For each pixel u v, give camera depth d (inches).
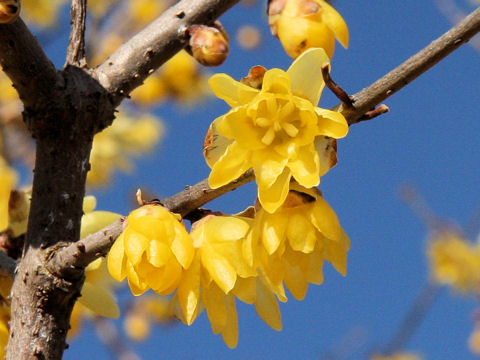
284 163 24.7
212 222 25.0
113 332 42.9
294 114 24.8
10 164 41.2
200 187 25.0
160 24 26.0
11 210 26.4
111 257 24.6
